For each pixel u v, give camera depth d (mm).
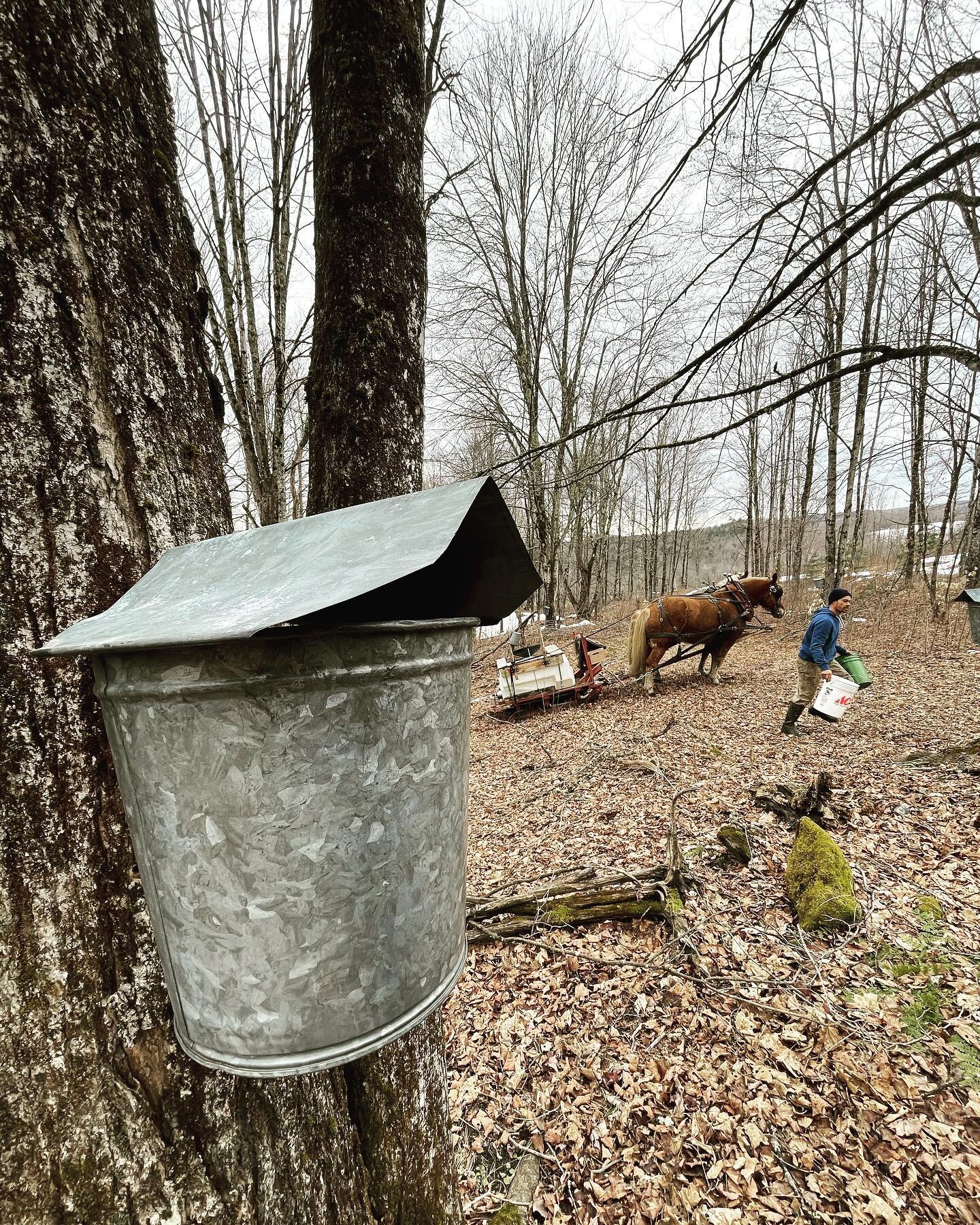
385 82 1464
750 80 2344
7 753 663
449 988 766
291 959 623
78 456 713
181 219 914
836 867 3383
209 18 4426
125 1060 709
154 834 640
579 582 20109
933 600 10719
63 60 708
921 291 11242
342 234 1472
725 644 8930
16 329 668
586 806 5359
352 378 1467
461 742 783
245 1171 803
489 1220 2150
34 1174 653
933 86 2023
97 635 568
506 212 16531
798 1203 2008
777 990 2820
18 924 666
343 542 610
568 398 16969
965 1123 2100
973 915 3047
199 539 871
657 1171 2209
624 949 3311
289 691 571
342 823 614
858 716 6438
